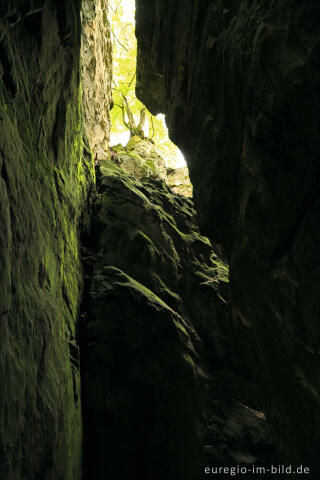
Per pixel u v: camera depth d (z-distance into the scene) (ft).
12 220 13.42
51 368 17.26
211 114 26.14
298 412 22.36
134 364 28.45
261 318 23.76
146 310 30.53
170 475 26.63
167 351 30.48
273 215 19.62
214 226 28.55
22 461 12.59
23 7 14.76
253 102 18.63
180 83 30.60
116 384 27.22
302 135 16.49
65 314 22.50
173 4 29.09
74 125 27.84
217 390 32.35
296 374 21.03
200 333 35.73
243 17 19.40
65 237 24.20
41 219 17.85
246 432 29.96
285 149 17.52
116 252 34.32
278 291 20.44
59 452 16.98
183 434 28.32
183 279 38.45
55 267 20.31
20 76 15.80
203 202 28.04
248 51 18.49
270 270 20.79
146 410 27.71
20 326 13.26
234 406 31.99
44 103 19.57
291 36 15.97
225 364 34.63
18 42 15.62
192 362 31.55
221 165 25.76
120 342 28.53
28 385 13.48
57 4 18.42
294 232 18.74
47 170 20.49
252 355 27.61
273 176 18.76
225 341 36.14
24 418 12.98
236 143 23.44
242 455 28.45
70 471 19.13
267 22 17.20
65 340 21.45
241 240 23.38
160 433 27.48
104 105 54.60
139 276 34.35
